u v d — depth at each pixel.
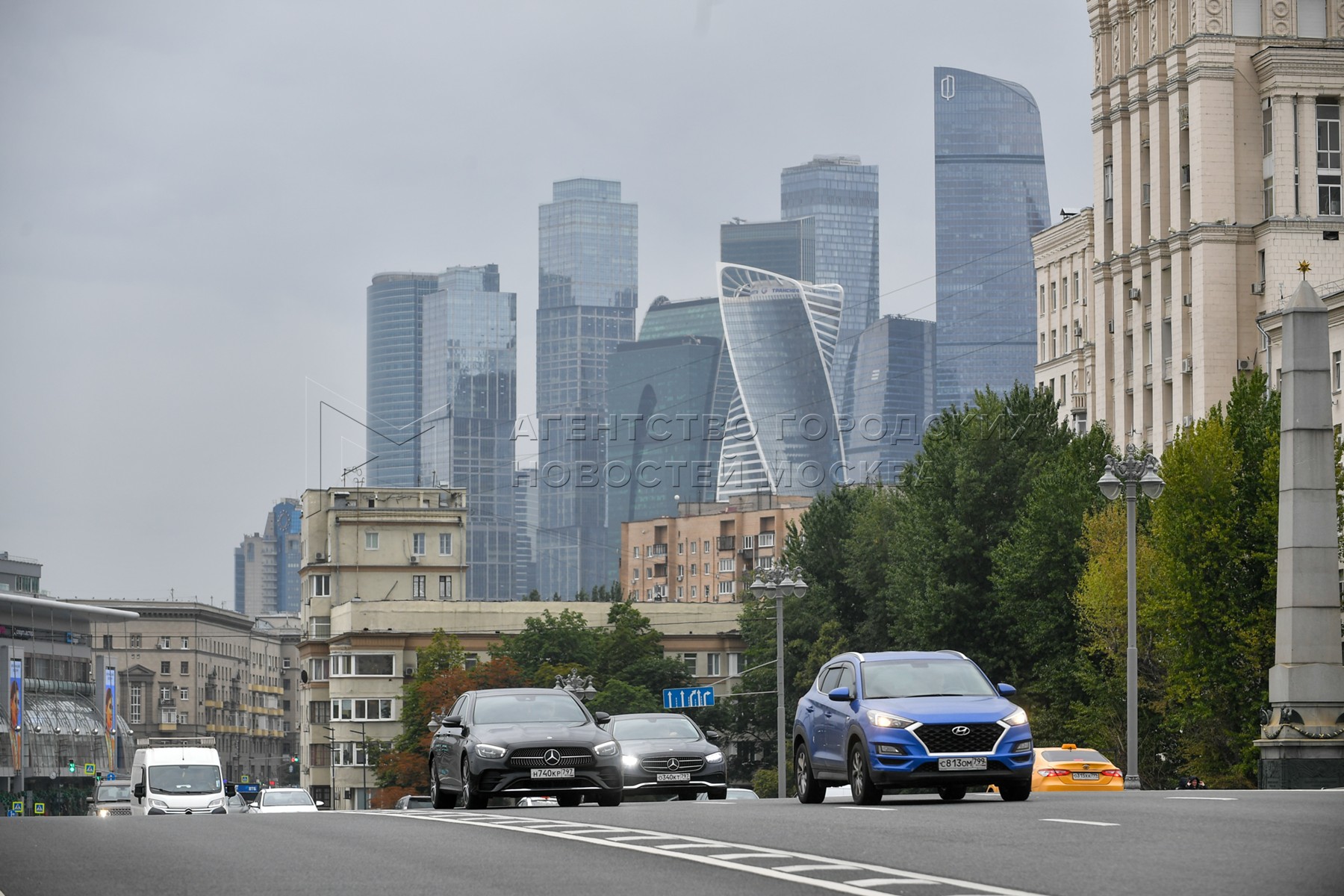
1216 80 118.81
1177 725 80.56
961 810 27.70
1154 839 20.97
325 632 196.38
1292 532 47.81
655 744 48.25
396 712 178.12
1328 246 116.12
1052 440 103.94
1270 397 81.00
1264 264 116.88
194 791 77.50
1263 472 76.94
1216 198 118.25
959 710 31.11
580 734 35.66
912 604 101.25
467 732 36.19
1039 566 92.38
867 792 31.05
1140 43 125.81
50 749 186.62
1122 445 127.44
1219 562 77.56
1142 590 84.81
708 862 19.58
